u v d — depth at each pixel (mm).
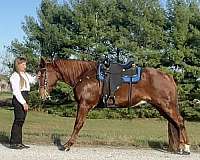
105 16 35438
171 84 10352
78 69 10750
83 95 10430
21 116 10328
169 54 33438
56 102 35500
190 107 33156
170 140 10430
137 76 10305
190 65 34125
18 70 10453
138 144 11273
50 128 20797
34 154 9656
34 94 34750
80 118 10406
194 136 19047
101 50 33844
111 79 10344
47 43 35875
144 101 10406
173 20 34656
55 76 10836
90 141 11453
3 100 41219
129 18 34312
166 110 10258
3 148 10328
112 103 10398
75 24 35562
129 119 33094
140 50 33625
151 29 34000
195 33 33719
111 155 9773
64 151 10078
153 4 35188
